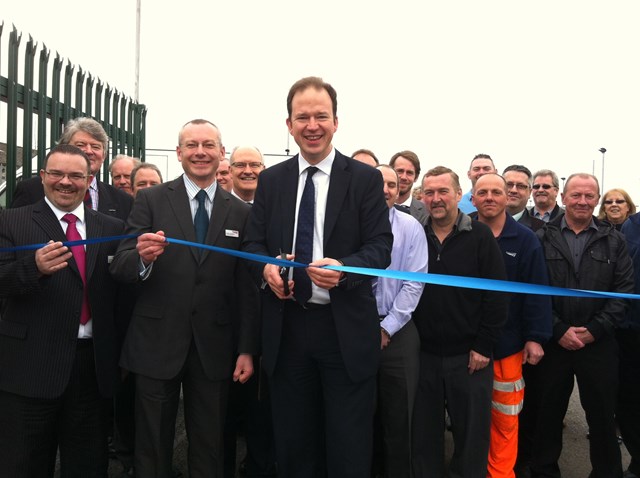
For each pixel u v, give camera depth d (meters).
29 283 2.22
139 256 2.40
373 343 2.35
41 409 2.42
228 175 4.73
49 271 2.23
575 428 4.32
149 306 2.54
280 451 2.46
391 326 2.84
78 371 2.52
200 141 2.60
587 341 3.05
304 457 2.48
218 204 2.69
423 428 2.98
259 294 2.73
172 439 2.60
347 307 2.29
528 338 3.05
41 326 2.40
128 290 2.76
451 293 2.90
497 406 3.09
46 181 2.44
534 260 3.11
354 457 2.35
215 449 2.63
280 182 2.43
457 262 2.91
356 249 2.33
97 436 2.62
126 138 5.64
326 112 2.25
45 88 3.92
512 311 3.09
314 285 2.32
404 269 2.96
